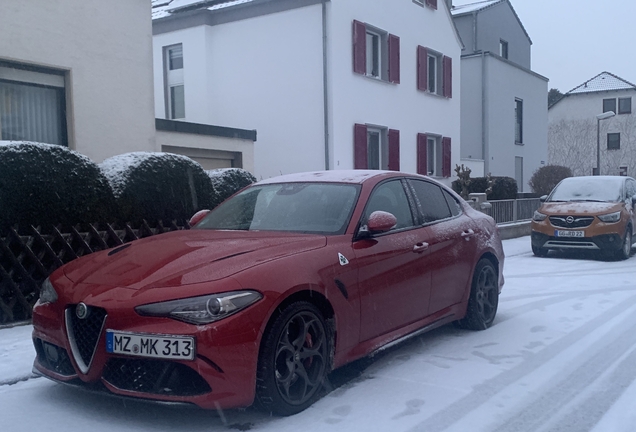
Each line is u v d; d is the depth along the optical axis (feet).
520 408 13.16
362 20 54.03
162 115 59.36
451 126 69.36
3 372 15.05
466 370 15.83
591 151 157.89
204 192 25.96
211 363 11.11
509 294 26.63
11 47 29.40
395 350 17.79
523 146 88.53
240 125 55.57
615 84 158.40
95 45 33.27
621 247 38.09
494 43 88.17
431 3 64.69
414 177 18.51
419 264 16.31
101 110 33.73
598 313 22.67
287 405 12.28
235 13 55.31
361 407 13.14
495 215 54.60
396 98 59.16
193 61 57.11
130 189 23.11
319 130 51.52
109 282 12.22
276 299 11.90
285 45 52.75
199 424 12.11
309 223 15.25
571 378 15.19
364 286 14.25
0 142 19.86
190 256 12.87
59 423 12.16
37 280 20.49
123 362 11.45
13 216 19.63
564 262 37.70
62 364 12.52
